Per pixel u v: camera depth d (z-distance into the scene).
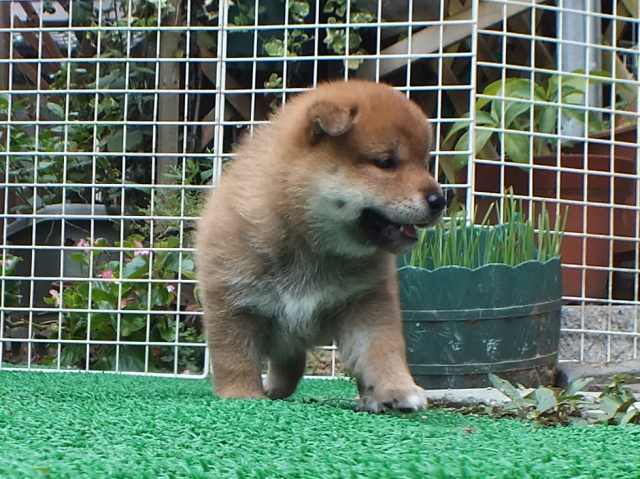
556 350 2.33
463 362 2.25
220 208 2.07
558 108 2.47
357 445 1.79
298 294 2.05
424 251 2.29
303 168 2.03
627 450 1.79
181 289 2.53
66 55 2.89
